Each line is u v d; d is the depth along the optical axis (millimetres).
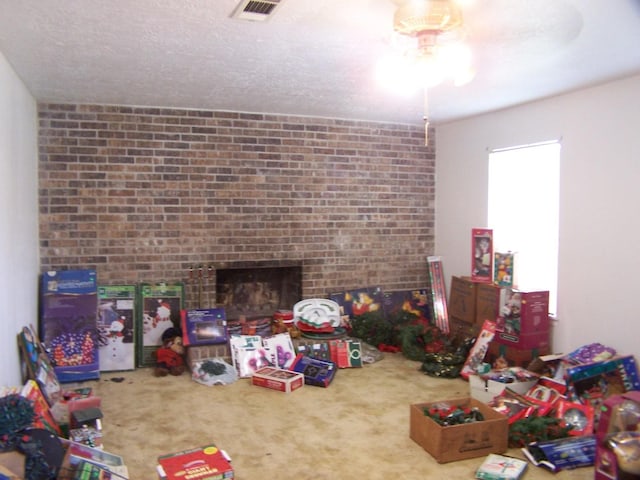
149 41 2924
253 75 3668
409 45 2701
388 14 2486
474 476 2836
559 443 3016
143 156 4812
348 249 5598
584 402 3525
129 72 3596
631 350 3805
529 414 3334
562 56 3207
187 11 2465
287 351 4680
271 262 5281
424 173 5918
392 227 5789
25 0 2340
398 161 5777
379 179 5699
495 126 5051
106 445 3170
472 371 4418
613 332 3934
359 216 5629
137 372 4617
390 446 3188
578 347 4223
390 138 5723
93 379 4371
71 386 4230
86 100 4523
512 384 3744
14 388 2715
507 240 4977
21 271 3674
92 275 4492
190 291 4992
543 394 3580
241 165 5121
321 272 5496
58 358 4305
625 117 3785
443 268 5898
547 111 4449
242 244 5168
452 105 4727
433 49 2631
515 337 4387
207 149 4996
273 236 5277
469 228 5480
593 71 3562
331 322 5121
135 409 3752
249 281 5461
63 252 4637
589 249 4105
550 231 4488
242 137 5102
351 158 5555
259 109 4961
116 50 3090
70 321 4367
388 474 2852
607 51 3109
